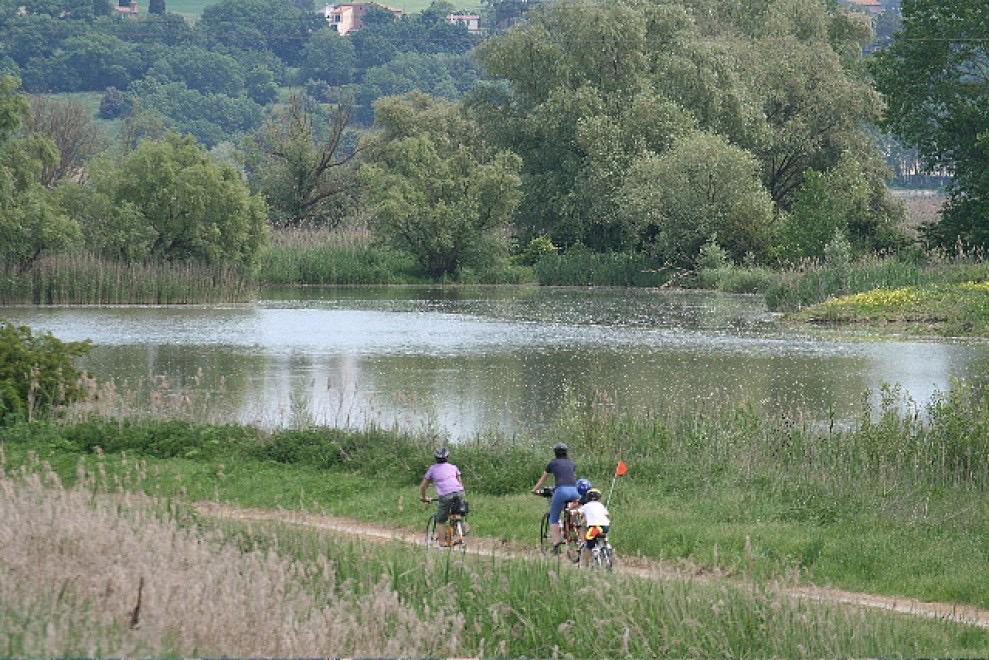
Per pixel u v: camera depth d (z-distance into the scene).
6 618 38.81
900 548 65.94
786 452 86.50
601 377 139.38
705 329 195.25
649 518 71.94
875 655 45.28
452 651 42.09
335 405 116.81
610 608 46.78
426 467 84.81
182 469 86.12
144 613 39.59
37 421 94.19
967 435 84.50
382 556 56.00
